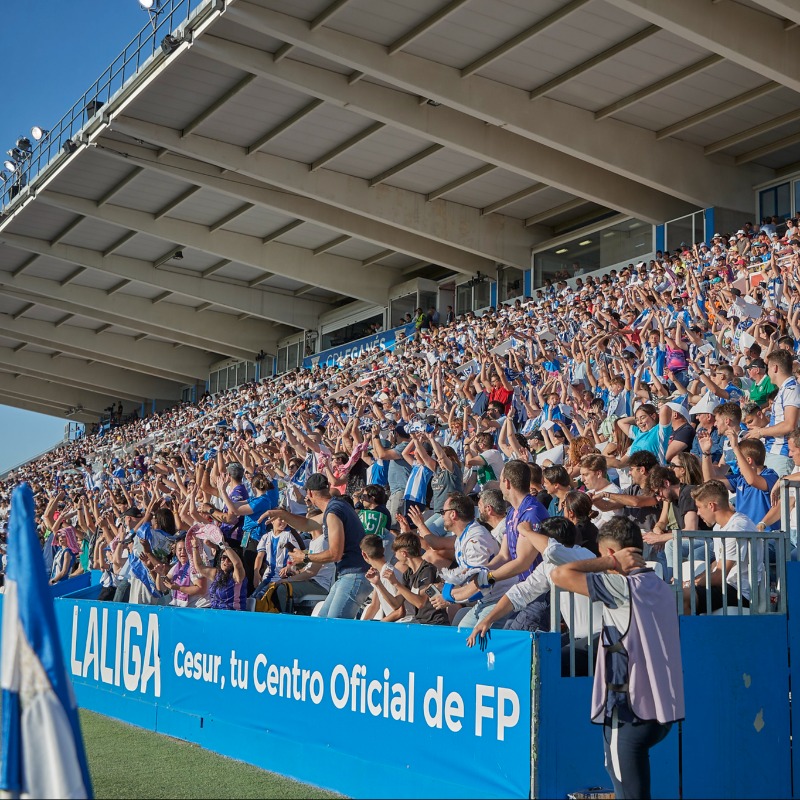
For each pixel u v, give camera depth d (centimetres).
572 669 490
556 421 1191
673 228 2692
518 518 620
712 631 530
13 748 366
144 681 845
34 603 378
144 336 4891
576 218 3092
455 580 594
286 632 670
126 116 2561
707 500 597
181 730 782
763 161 2611
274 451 1570
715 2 1877
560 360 1698
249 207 3180
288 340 4444
